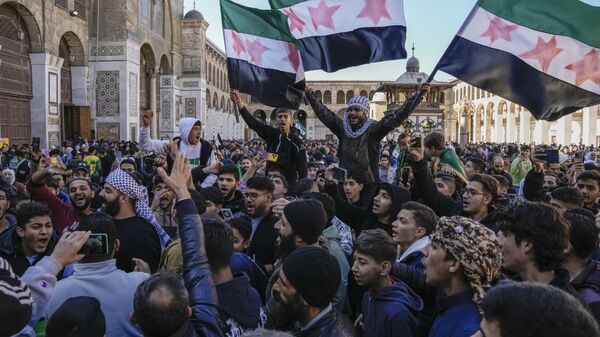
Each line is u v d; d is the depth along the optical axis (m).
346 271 3.70
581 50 4.75
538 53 4.81
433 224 3.55
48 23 20.88
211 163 6.91
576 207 4.22
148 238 4.02
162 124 35.06
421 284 3.17
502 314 1.42
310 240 3.28
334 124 6.13
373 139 5.65
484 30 4.91
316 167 9.62
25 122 20.47
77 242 2.87
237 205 5.60
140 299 2.13
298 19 6.18
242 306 2.66
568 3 4.80
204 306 2.39
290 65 6.11
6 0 17.89
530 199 6.05
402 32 5.88
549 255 2.48
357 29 6.00
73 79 24.30
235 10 6.15
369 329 2.83
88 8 24.78
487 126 57.38
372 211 4.62
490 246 2.36
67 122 23.06
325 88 69.19
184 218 2.71
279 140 6.43
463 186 6.20
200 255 2.58
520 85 4.85
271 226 4.45
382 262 2.90
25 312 2.00
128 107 25.23
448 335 2.33
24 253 4.02
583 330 1.33
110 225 3.05
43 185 5.01
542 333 1.34
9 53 19.19
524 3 4.88
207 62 49.12
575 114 48.12
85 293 2.86
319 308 2.43
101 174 13.73
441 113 22.11
